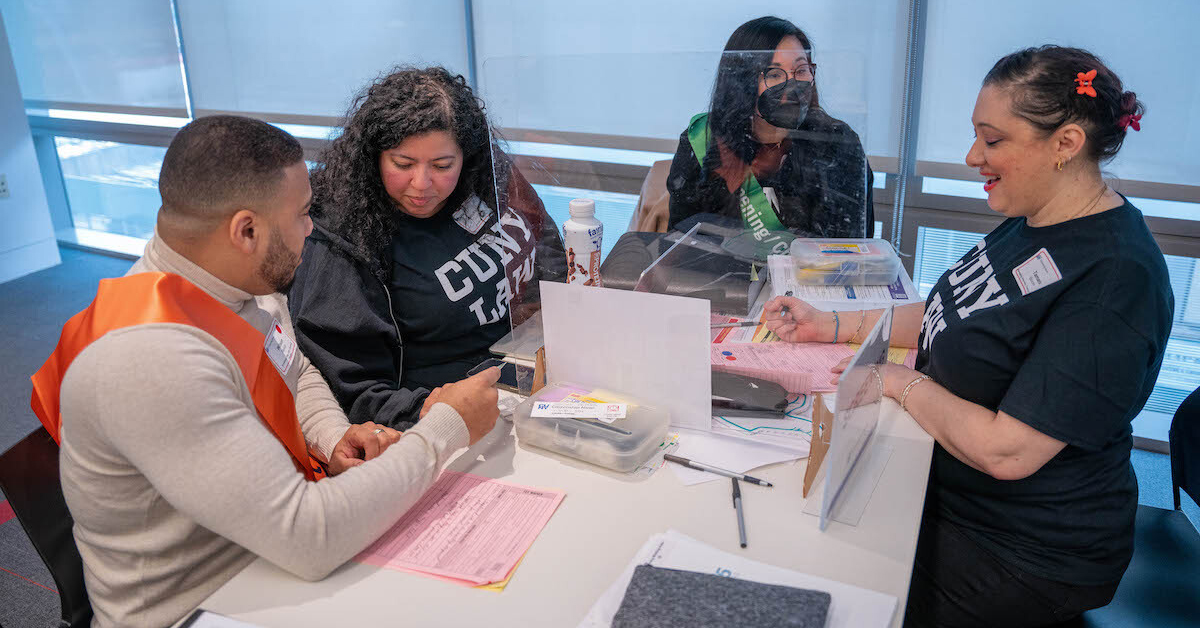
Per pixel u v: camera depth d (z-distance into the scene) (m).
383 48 3.39
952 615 1.33
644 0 2.84
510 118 1.54
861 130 1.56
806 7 2.63
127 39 3.94
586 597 0.94
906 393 1.32
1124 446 1.29
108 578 1.04
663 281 1.51
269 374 1.15
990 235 1.44
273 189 1.03
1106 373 1.11
